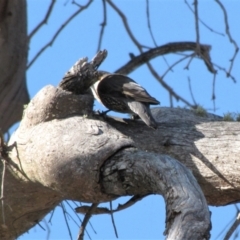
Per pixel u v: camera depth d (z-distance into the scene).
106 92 16.66
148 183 13.61
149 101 16.19
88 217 14.90
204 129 15.17
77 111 15.12
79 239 14.89
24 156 15.04
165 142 15.06
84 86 15.28
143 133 15.27
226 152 14.72
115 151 14.11
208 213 12.80
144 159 13.74
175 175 13.32
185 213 12.73
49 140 14.62
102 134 14.41
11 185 15.70
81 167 14.14
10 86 21.50
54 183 14.59
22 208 16.16
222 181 14.70
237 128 15.03
